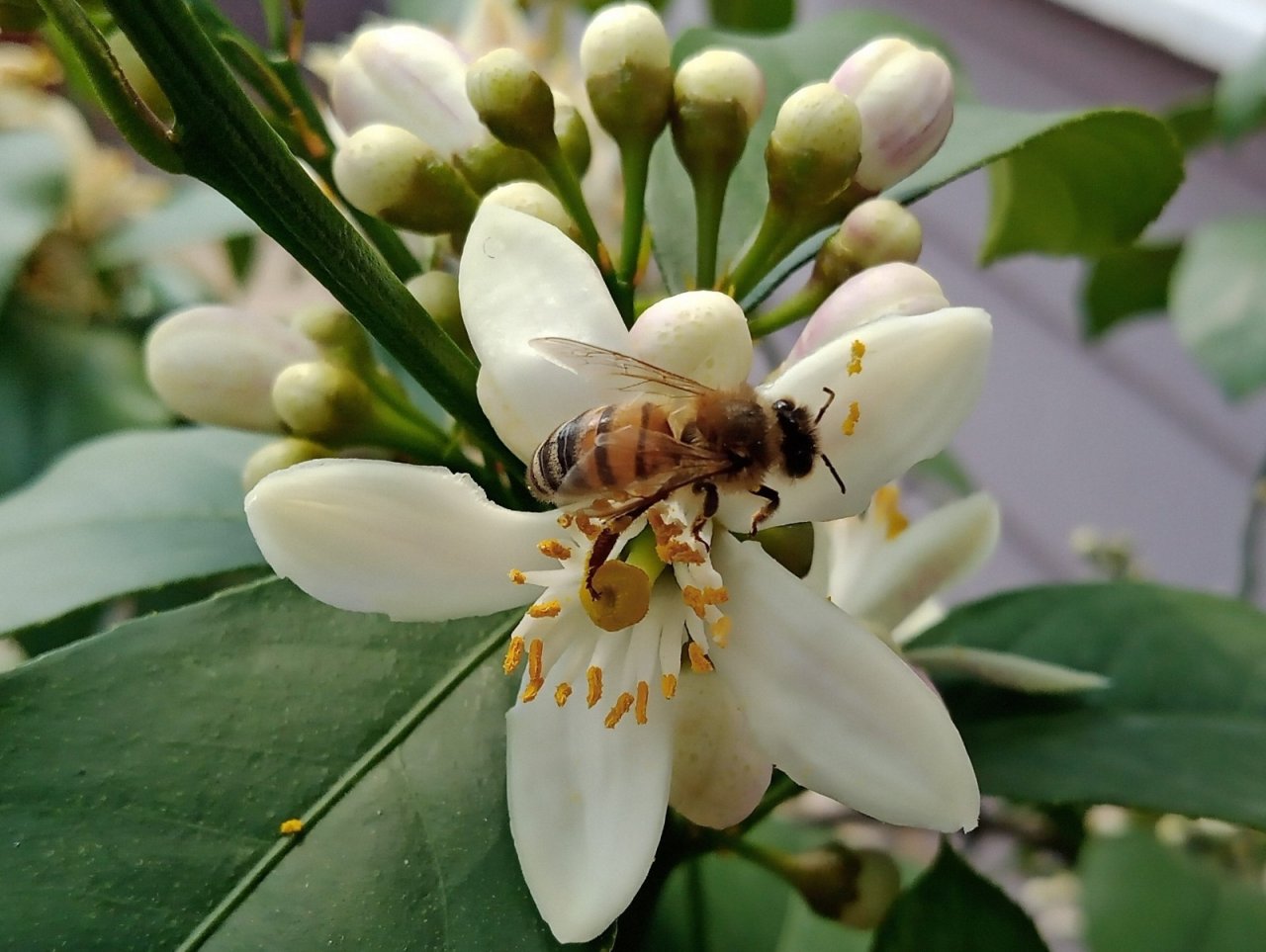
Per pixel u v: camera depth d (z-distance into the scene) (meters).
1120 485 0.20
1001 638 0.07
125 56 0.05
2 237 0.11
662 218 0.07
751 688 0.05
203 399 0.06
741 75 0.06
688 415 0.05
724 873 0.10
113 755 0.05
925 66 0.05
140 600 0.10
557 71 0.10
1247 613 0.07
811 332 0.05
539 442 0.05
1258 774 0.06
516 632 0.05
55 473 0.08
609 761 0.05
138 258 0.13
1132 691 0.07
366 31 0.06
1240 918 0.10
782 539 0.05
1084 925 0.10
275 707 0.05
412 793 0.05
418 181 0.05
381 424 0.06
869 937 0.10
